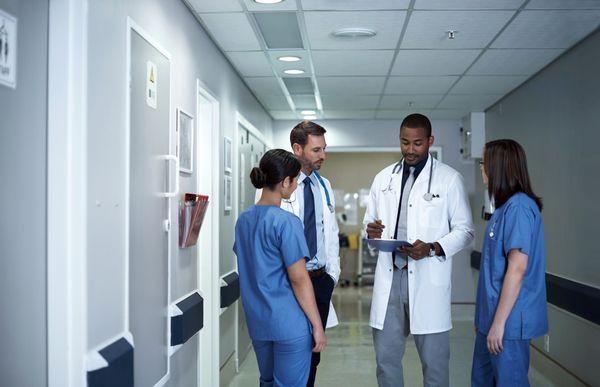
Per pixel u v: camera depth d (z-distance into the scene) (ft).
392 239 9.08
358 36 13.17
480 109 22.79
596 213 12.59
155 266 8.63
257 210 7.62
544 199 16.08
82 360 5.99
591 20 11.85
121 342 7.01
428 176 9.11
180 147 10.27
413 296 8.91
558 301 14.28
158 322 8.75
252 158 19.81
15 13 5.33
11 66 5.27
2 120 5.14
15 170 5.35
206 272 13.28
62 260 5.88
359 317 24.30
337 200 38.14
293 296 7.54
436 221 9.03
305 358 7.52
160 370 8.84
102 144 6.64
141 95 8.04
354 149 25.86
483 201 23.34
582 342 13.10
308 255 7.47
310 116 24.95
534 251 7.96
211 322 13.23
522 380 7.90
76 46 6.02
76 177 5.97
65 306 5.89
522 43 13.61
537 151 16.69
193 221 10.21
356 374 15.38
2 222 5.15
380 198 9.53
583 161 13.30
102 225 6.60
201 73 12.15
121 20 7.29
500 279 8.02
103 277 6.62
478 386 8.50
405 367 15.93
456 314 24.80
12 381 5.33
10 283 5.28
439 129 25.41
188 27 11.10
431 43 13.71
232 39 13.20
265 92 19.62
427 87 18.75
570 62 14.11
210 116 13.57
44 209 5.86
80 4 6.07
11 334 5.31
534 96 16.97
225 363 14.62
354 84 18.37
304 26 12.39
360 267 35.60
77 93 6.02
